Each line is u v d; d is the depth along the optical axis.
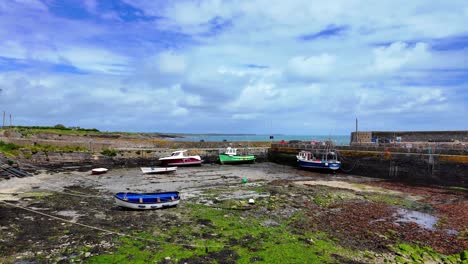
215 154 43.62
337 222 15.42
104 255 11.02
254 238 12.99
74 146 37.47
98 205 18.17
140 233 13.37
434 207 19.00
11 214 15.88
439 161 27.31
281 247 12.02
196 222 15.08
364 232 14.02
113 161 36.19
